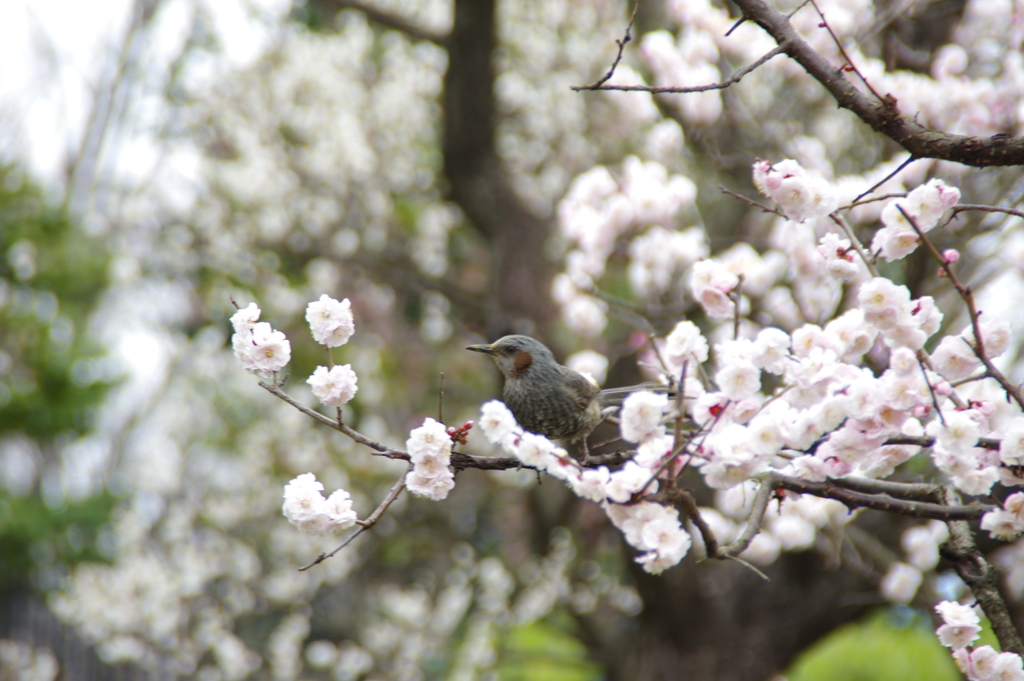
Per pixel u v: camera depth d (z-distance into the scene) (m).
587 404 5.14
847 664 10.33
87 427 12.45
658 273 7.50
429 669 12.40
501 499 13.38
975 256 6.91
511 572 11.62
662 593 9.00
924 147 3.25
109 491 12.64
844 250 3.66
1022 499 3.51
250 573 13.64
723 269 3.99
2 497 11.94
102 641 13.49
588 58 12.81
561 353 10.23
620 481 3.16
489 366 12.37
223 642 13.49
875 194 6.57
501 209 11.20
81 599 13.19
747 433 3.35
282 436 13.75
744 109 8.06
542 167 13.18
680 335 3.62
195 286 12.65
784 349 3.50
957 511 3.38
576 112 12.96
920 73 7.91
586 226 7.71
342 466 13.27
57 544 12.08
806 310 6.68
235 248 13.02
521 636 13.39
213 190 13.63
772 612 8.80
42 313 12.80
